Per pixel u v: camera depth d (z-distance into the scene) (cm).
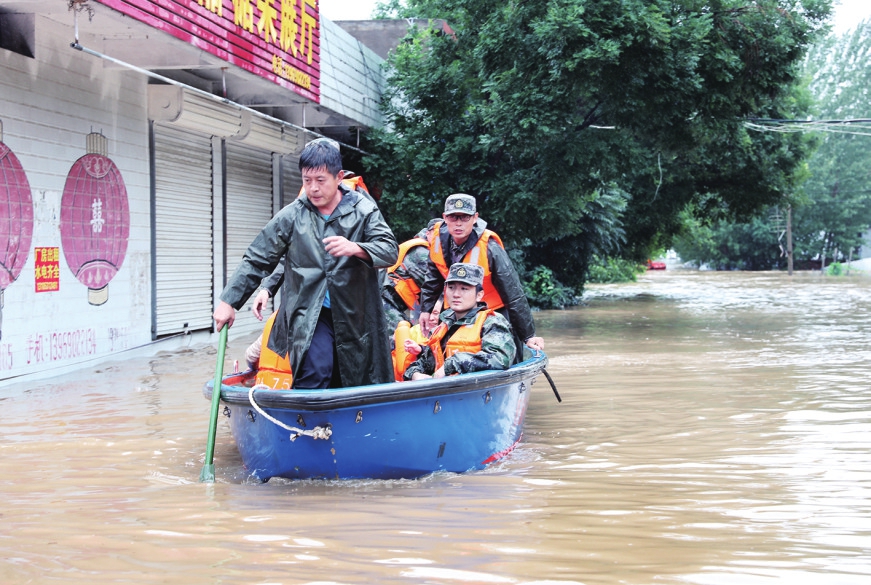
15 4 806
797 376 944
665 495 456
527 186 1633
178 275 1193
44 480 491
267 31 1135
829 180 6356
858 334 1438
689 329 1565
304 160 480
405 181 1697
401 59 1742
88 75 969
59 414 702
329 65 1423
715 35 1550
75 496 454
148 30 870
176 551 357
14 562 345
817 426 659
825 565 341
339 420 465
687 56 1455
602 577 326
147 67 1025
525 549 360
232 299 496
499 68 1559
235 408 504
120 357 1042
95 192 984
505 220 1675
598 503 438
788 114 2258
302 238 489
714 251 6762
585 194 1791
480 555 352
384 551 356
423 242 693
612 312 2061
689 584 320
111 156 1018
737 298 2638
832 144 6391
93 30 923
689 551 359
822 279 4369
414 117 1758
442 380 480
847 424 665
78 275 952
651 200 2466
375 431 473
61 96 918
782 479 493
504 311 665
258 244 502
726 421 687
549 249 2425
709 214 2673
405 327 618
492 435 541
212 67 1041
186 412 714
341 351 489
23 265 858
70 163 936
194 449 582
